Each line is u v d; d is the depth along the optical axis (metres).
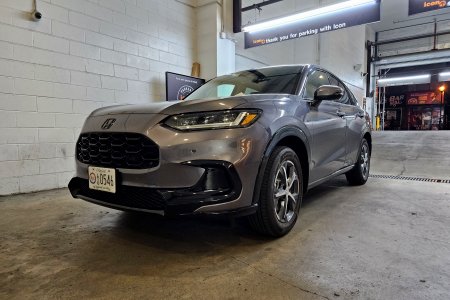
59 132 4.04
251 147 1.73
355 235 2.08
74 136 4.21
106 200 1.89
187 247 1.92
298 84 2.46
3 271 1.64
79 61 4.26
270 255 1.78
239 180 1.69
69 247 1.95
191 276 1.55
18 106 3.65
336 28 5.46
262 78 2.68
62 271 1.63
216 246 1.92
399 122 21.33
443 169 4.81
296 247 1.89
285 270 1.60
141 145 1.71
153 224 2.37
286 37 5.98
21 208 2.93
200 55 6.27
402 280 1.49
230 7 6.41
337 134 2.85
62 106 4.07
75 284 1.49
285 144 2.19
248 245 1.93
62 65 4.07
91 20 4.39
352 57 12.65
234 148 1.68
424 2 4.95
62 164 4.08
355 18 5.26
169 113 1.75
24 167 3.71
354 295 1.37
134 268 1.65
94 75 4.45
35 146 3.81
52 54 3.96
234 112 1.74
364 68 14.85
